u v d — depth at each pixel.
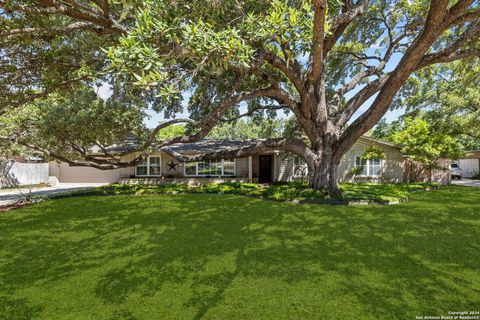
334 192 9.98
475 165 25.45
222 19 5.14
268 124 20.47
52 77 7.83
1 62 7.08
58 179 19.34
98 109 7.47
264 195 10.34
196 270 3.73
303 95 9.19
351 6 9.84
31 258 4.27
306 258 4.09
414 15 10.60
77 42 7.62
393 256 4.12
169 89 3.13
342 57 13.33
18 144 9.08
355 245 4.66
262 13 5.45
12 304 2.91
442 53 7.98
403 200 9.30
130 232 5.75
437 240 4.89
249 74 9.28
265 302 2.88
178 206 8.66
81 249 4.69
